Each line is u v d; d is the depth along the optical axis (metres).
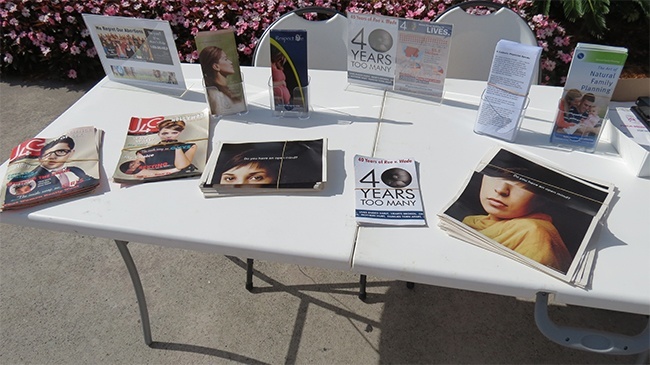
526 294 0.81
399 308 1.69
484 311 1.67
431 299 1.72
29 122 2.83
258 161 1.09
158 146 1.18
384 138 1.21
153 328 1.64
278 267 1.86
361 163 1.10
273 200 1.00
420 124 1.27
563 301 0.79
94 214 0.98
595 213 0.92
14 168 1.09
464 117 1.30
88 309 1.72
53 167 1.10
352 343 1.58
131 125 1.28
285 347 1.58
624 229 0.90
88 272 1.86
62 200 1.01
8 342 1.61
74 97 3.09
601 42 2.94
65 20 3.08
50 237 2.03
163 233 0.93
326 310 1.69
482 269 0.82
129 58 1.45
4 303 1.75
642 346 0.82
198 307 1.71
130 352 1.57
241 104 1.33
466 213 0.93
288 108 1.30
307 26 1.78
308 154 1.10
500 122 1.17
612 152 1.13
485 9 2.62
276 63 1.23
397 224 0.92
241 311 1.70
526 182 1.01
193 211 0.98
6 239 2.02
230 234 0.92
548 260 0.82
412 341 1.58
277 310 1.69
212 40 1.21
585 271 0.81
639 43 3.06
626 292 0.78
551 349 1.54
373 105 1.37
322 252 0.87
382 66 1.40
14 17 3.08
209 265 1.88
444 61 1.31
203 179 1.04
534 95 1.42
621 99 1.23
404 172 1.07
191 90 1.49
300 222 0.94
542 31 2.62
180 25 2.96
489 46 1.77
